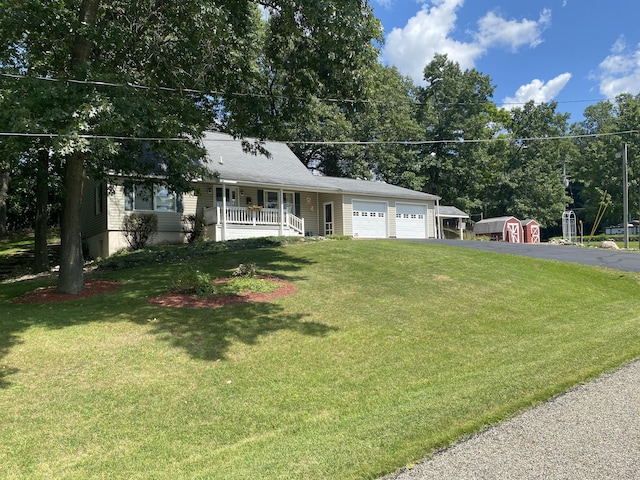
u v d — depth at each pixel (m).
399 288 10.40
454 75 40.22
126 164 12.02
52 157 11.30
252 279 10.45
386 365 5.99
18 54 9.08
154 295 9.18
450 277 11.70
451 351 6.63
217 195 19.81
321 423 4.27
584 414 3.75
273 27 10.86
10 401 4.62
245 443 3.92
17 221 26.52
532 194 45.25
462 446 3.30
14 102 7.21
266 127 12.43
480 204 42.16
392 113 33.81
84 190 20.12
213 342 6.52
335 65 10.42
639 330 6.99
